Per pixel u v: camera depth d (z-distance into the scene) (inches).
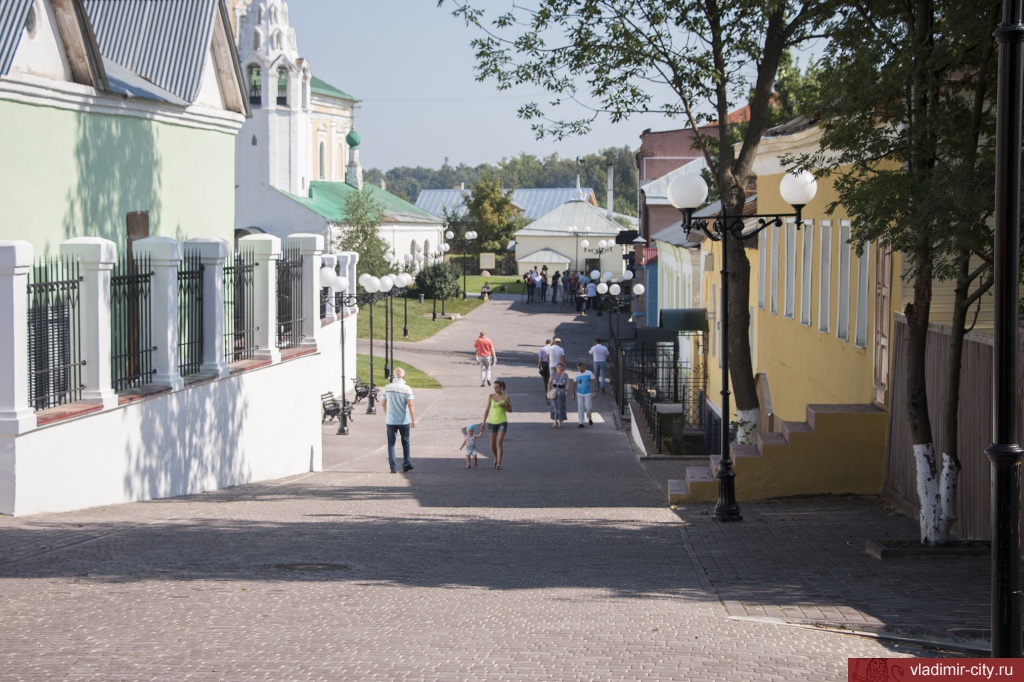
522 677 259.1
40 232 665.0
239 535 483.5
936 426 544.4
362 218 2928.2
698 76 728.3
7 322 480.7
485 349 1700.3
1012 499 237.8
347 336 1558.8
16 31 617.9
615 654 283.0
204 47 866.8
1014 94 237.0
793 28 698.2
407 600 352.8
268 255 803.4
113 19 873.5
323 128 3526.1
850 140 451.5
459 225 4990.2
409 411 907.4
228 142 943.0
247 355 802.8
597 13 727.7
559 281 3917.3
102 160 734.5
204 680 250.8
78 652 273.1
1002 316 237.8
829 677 265.0
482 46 753.0
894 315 611.5
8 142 629.0
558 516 591.5
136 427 596.7
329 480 820.6
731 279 734.5
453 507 636.1
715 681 258.2
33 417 493.7
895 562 436.8
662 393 1513.3
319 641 292.5
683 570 422.6
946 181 398.0
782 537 507.5
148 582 367.2
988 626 325.7
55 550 418.0
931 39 444.5
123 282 596.7
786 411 939.3
